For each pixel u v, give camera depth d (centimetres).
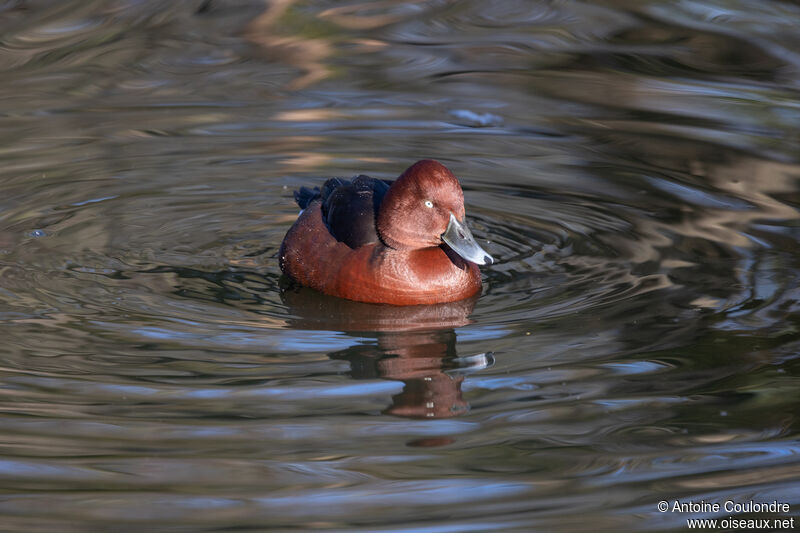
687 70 1738
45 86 1670
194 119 1579
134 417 838
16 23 1894
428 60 1797
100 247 1200
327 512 721
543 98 1655
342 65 1781
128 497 738
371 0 2047
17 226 1241
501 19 1972
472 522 709
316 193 1229
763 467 770
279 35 1900
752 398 864
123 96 1648
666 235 1225
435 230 1041
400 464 782
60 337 977
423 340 990
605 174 1407
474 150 1490
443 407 862
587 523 707
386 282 1061
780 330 978
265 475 765
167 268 1157
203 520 713
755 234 1211
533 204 1334
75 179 1377
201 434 819
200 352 957
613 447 802
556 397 874
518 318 1034
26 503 727
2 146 1466
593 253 1190
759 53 1781
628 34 1884
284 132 1541
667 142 1495
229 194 1365
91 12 1955
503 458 789
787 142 1471
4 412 838
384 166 1440
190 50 1823
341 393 885
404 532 700
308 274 1115
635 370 915
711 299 1051
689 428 825
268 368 929
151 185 1377
